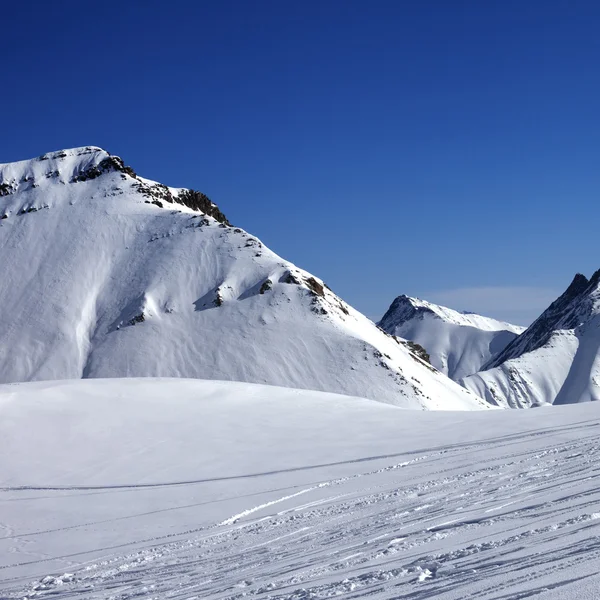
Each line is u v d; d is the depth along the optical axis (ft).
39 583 51.49
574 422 103.50
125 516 74.13
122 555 57.52
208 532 62.28
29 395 129.90
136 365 418.10
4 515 78.02
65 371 431.84
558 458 68.54
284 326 428.97
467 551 32.32
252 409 133.59
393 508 56.44
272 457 98.32
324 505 65.92
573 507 39.40
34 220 595.06
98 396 134.10
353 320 485.97
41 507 80.59
